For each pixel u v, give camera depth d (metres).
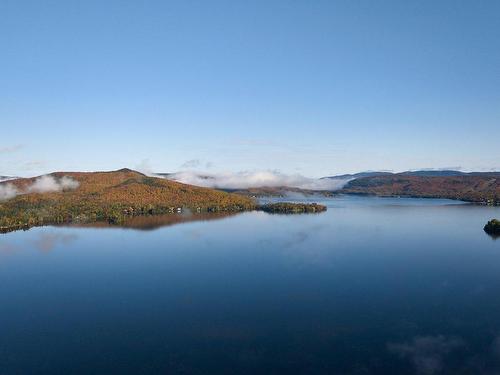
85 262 144.12
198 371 71.25
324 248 160.88
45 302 104.25
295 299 102.94
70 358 75.94
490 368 69.75
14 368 72.75
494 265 133.00
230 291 109.94
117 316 94.44
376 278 119.25
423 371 69.44
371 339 80.81
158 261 143.62
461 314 91.88
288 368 71.56
